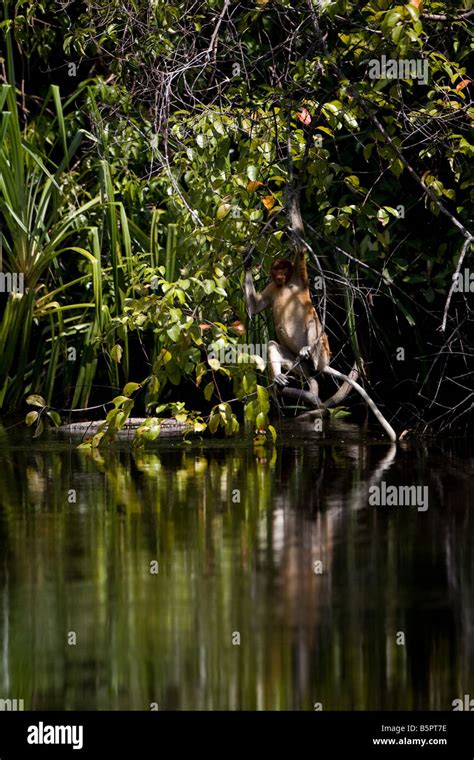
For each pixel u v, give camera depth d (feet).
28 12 51.88
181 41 47.57
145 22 46.26
